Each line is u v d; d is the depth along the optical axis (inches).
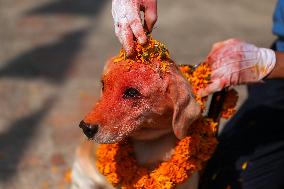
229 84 119.4
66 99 238.4
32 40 306.2
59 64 275.6
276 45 138.1
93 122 104.0
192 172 117.9
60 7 362.6
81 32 322.7
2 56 282.0
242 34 335.3
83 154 135.8
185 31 334.0
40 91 244.4
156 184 116.0
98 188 135.3
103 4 374.3
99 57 287.3
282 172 133.6
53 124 217.0
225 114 125.4
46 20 338.0
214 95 125.1
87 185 135.9
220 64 119.6
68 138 207.5
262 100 136.6
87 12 356.5
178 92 108.3
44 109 228.7
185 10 372.2
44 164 190.9
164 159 117.8
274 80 135.2
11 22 331.6
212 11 374.3
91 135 104.2
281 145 132.7
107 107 105.7
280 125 134.3
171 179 115.5
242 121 138.0
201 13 368.8
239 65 119.2
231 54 119.6
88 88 250.2
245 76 119.9
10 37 308.7
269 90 135.9
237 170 134.2
